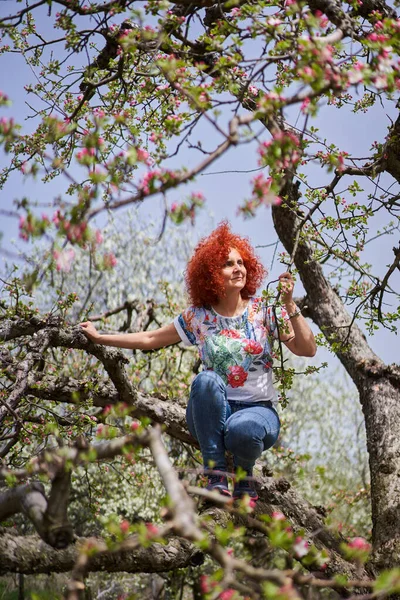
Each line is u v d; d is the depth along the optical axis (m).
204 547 1.95
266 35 2.83
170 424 4.96
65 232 2.29
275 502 4.42
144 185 2.34
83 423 4.53
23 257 2.49
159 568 3.08
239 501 2.63
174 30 3.59
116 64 4.16
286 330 3.82
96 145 2.44
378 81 2.51
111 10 3.50
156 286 16.59
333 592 4.12
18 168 4.13
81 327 4.25
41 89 4.57
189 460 7.69
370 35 2.67
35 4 3.32
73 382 4.68
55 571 2.77
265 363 3.82
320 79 2.38
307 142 3.78
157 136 2.91
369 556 4.34
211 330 3.87
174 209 2.33
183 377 7.50
